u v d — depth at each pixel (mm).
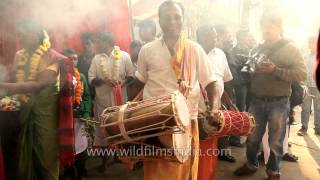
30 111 2531
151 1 4934
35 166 2605
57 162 2641
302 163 4266
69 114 2598
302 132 5547
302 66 3303
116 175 3709
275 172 3580
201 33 3471
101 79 3748
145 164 2484
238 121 2775
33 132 2557
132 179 3621
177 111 2066
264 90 3498
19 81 2607
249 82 3844
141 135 2178
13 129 2584
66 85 2588
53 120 2580
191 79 2486
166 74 2471
